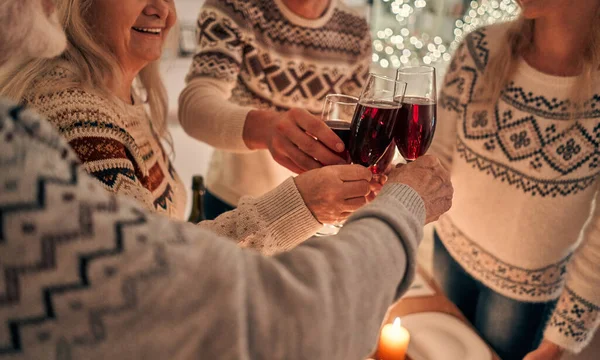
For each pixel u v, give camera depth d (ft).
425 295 4.46
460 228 4.93
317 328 1.39
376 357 3.74
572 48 3.97
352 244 1.59
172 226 1.33
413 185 2.28
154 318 1.23
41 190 1.10
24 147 1.10
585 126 3.95
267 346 1.35
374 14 17.37
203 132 4.13
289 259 1.51
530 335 4.84
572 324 4.00
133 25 2.91
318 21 4.85
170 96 14.35
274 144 3.39
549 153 4.14
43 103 2.31
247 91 5.12
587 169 4.04
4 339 1.14
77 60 2.64
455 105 4.80
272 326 1.35
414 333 3.90
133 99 3.41
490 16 12.52
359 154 3.02
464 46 4.80
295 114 3.18
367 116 2.85
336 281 1.47
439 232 5.32
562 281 4.63
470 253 4.87
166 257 1.24
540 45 4.15
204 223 2.97
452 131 4.86
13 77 2.33
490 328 4.93
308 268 1.46
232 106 4.07
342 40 5.15
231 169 5.58
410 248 1.74
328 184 2.80
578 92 3.89
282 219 2.84
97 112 2.43
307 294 1.38
